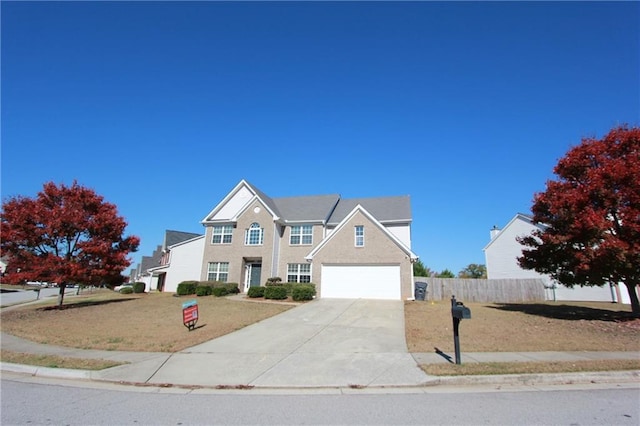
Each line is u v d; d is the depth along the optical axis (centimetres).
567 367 838
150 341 1222
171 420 574
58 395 720
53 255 2122
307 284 2389
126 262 2314
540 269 1756
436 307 1983
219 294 2567
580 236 1491
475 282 2734
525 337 1219
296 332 1335
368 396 697
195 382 805
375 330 1355
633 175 1401
